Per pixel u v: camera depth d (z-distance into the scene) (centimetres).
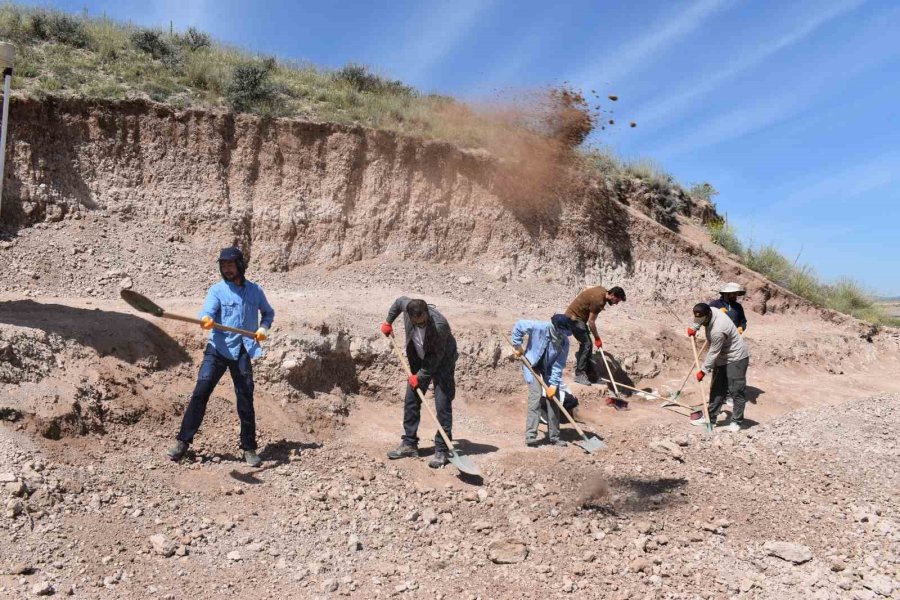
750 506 630
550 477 681
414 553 521
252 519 536
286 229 1176
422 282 1216
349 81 1533
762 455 774
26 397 564
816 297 1681
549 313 1223
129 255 1023
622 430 859
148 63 1275
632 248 1484
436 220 1296
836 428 873
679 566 512
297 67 1551
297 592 452
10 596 395
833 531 584
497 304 1220
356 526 550
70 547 450
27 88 1055
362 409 845
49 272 935
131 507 511
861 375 1354
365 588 464
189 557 471
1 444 514
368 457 689
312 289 1113
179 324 765
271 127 1203
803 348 1360
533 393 793
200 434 657
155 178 1117
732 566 519
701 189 1938
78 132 1076
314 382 809
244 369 612
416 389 671
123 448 591
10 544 437
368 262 1228
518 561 509
